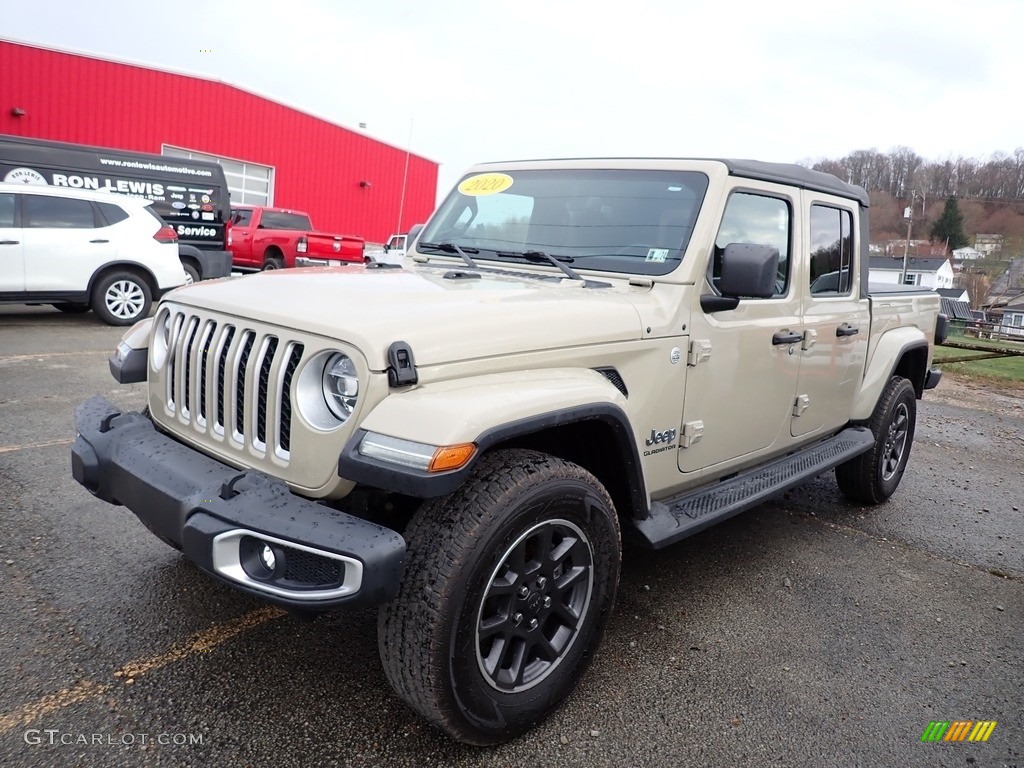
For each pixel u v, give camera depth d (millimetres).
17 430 5160
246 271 17766
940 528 4742
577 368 2588
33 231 9547
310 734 2346
